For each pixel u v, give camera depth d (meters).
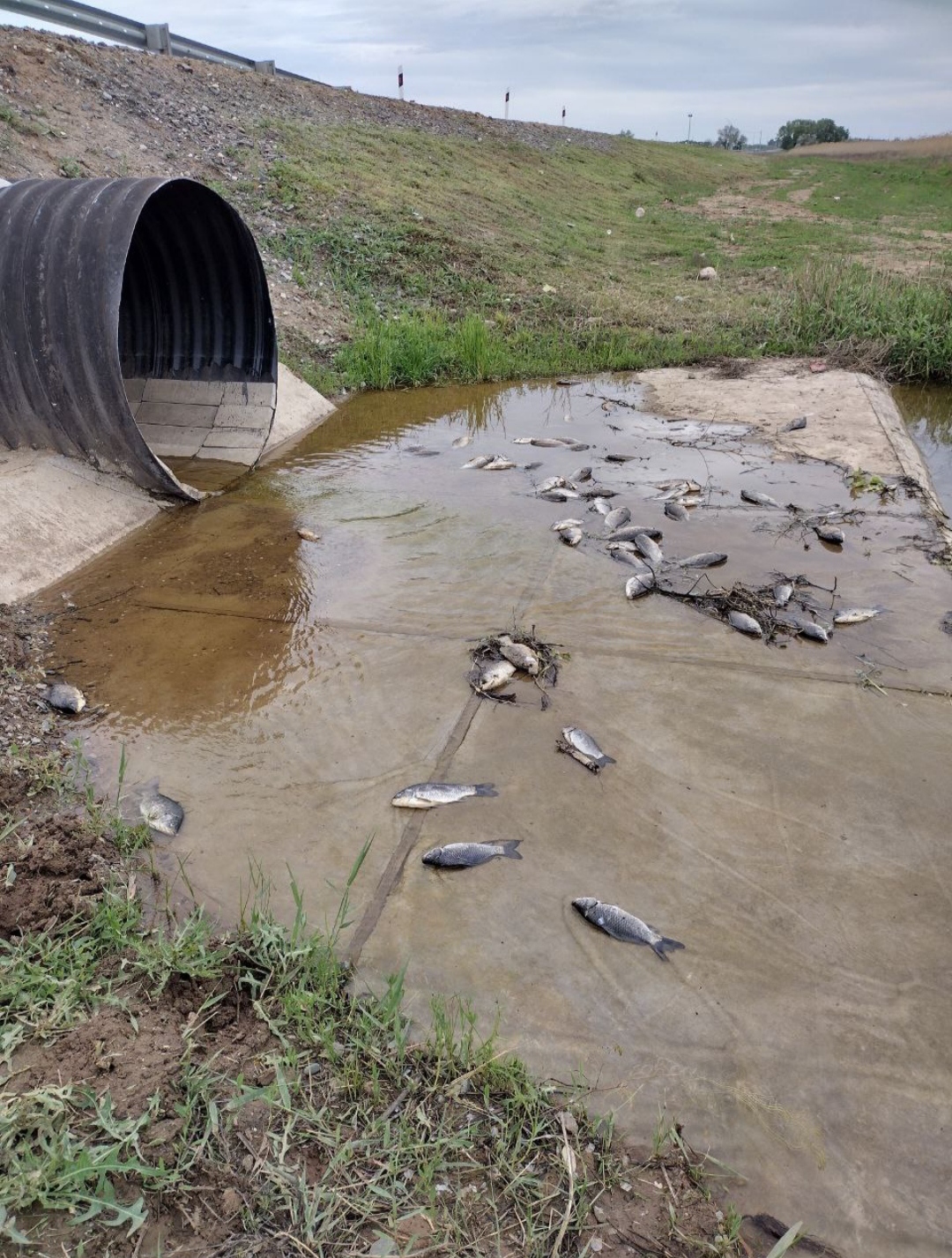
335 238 14.52
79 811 4.16
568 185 26.58
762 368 12.62
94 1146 2.60
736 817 4.14
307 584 6.36
